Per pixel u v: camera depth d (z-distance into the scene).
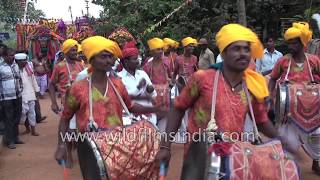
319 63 5.83
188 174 3.24
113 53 4.14
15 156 7.96
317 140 5.70
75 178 6.43
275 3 14.16
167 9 15.39
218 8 14.87
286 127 5.63
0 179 6.62
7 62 8.55
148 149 3.76
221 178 2.82
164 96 7.03
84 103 4.11
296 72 5.82
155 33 14.80
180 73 10.34
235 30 3.22
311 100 5.50
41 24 20.62
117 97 4.22
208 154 2.91
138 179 3.71
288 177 2.89
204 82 3.34
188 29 14.90
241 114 3.33
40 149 8.45
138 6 15.74
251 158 2.88
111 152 3.63
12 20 29.98
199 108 3.41
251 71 3.39
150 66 8.18
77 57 7.75
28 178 6.64
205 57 11.27
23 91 9.51
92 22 21.25
